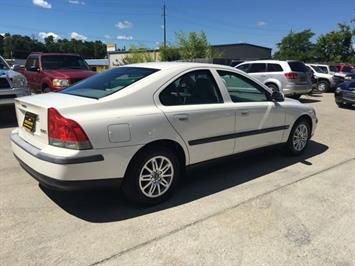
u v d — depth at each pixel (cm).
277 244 311
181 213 367
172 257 289
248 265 281
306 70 1372
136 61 3675
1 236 316
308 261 287
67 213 363
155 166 377
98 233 324
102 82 409
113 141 336
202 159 423
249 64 1429
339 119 990
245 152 479
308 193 425
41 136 351
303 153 596
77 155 319
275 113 509
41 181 341
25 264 276
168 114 375
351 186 450
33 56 1149
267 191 429
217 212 371
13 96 801
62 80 971
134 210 373
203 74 429
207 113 411
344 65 2344
